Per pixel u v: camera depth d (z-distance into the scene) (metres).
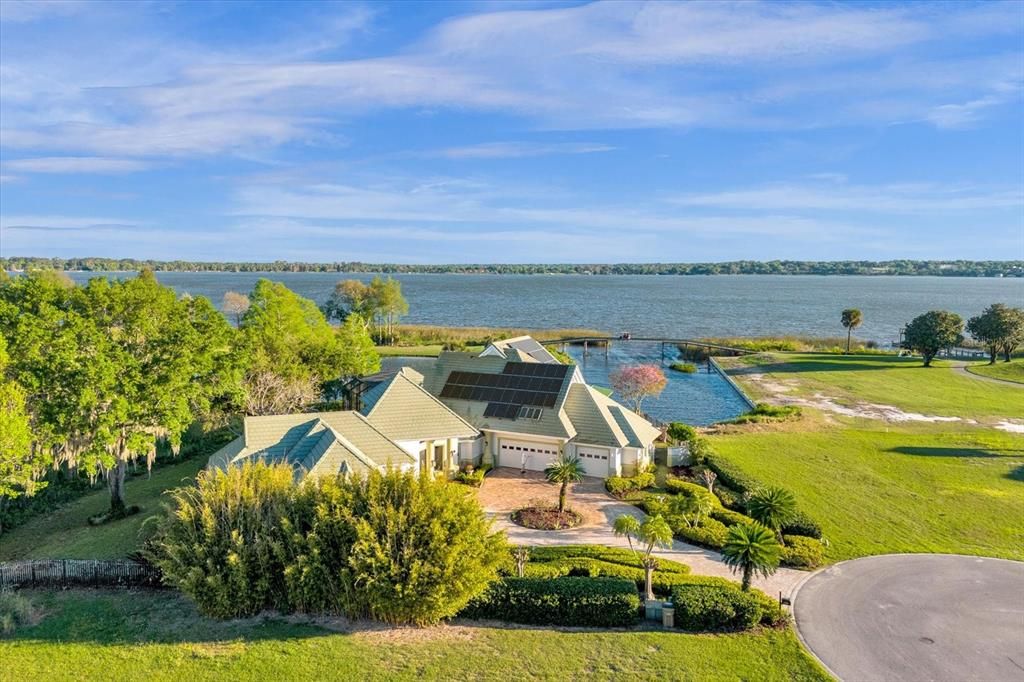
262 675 19.05
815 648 21.25
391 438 36.28
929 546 29.47
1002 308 79.94
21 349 30.81
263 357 43.81
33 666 19.58
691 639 21.67
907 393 66.38
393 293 109.06
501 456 41.38
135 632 21.69
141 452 33.88
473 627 22.47
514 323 150.50
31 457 30.27
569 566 26.06
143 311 35.50
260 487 23.72
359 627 22.08
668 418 60.50
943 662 20.44
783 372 80.38
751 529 24.03
